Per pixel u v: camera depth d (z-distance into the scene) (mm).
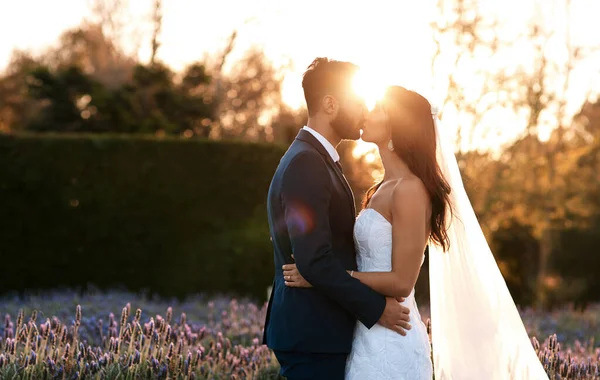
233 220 12023
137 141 11844
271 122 21688
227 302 10297
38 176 11523
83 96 17719
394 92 3467
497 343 3752
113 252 11688
